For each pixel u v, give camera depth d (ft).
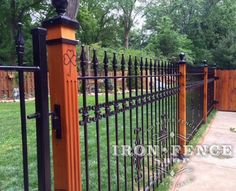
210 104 28.30
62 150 4.79
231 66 72.02
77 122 4.96
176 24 92.94
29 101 32.81
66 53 4.67
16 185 9.60
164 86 10.93
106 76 6.39
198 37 85.35
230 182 10.71
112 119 20.79
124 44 108.06
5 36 73.97
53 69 4.71
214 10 84.84
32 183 9.49
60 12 4.63
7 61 68.74
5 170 10.89
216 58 73.56
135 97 8.16
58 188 4.89
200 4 88.69
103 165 11.46
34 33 4.37
